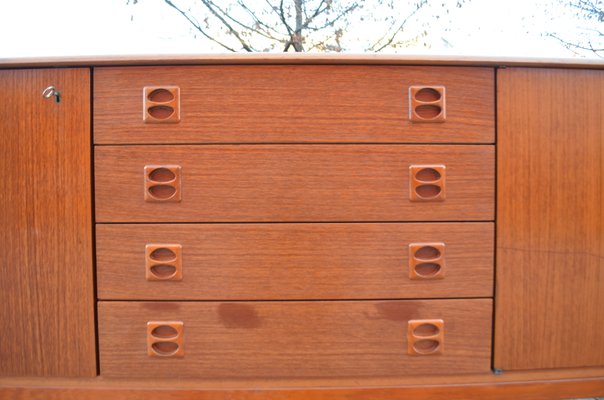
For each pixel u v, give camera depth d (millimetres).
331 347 663
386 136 640
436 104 639
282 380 669
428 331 667
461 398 675
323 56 614
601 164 672
